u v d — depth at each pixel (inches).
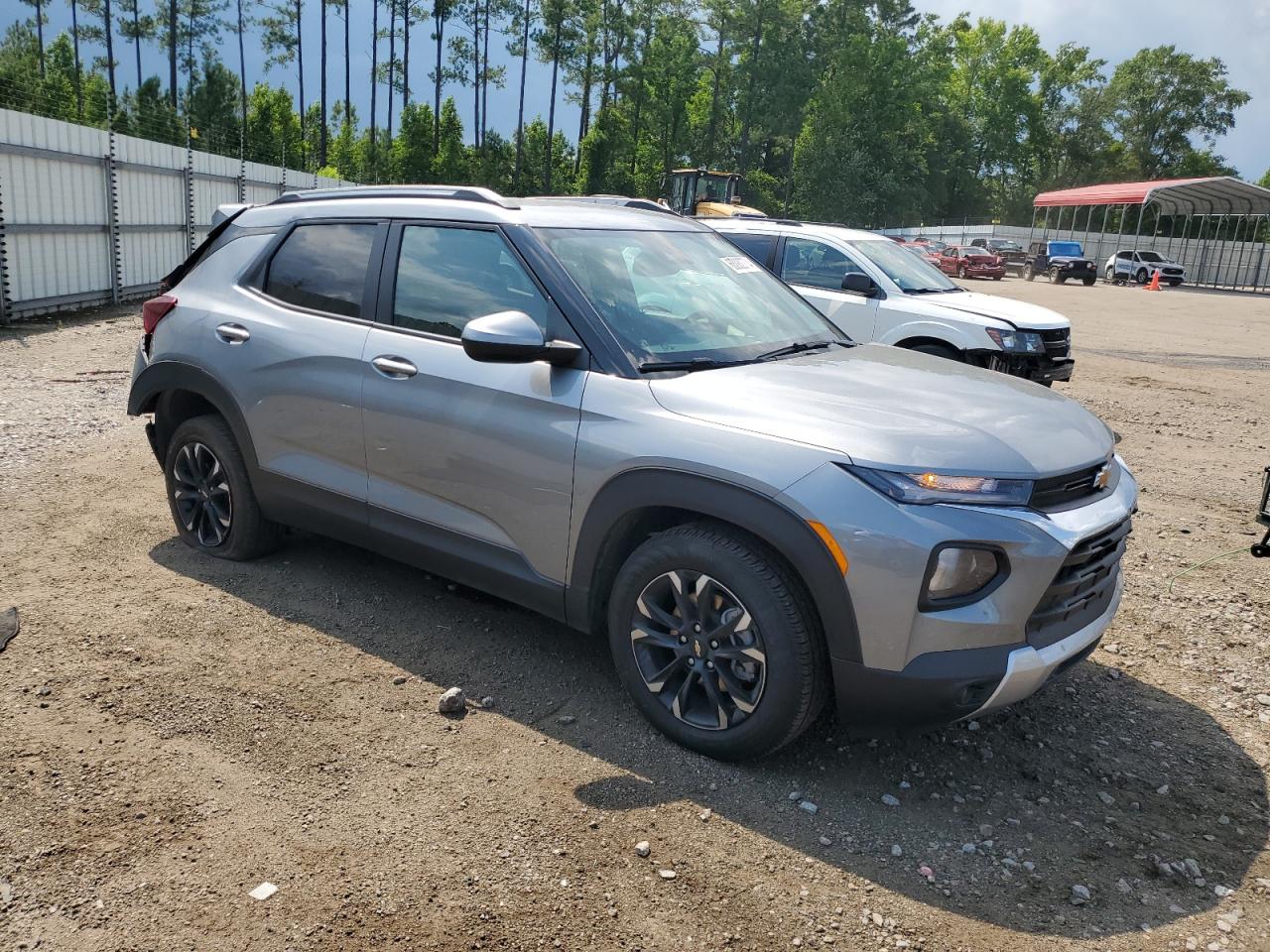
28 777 114.7
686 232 171.3
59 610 160.2
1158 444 345.1
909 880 107.6
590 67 3078.2
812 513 111.8
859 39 2952.8
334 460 160.9
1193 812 124.1
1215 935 101.5
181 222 674.2
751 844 111.5
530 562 139.6
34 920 93.2
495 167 2938.0
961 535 109.1
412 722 133.1
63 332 474.6
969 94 3624.5
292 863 103.3
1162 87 3668.8
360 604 169.6
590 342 134.6
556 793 118.5
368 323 157.3
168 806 111.3
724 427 121.1
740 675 123.2
